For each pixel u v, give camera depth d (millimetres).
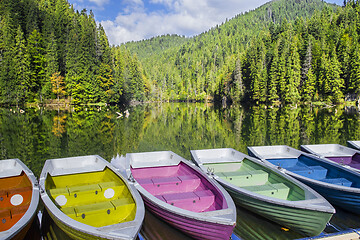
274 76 52844
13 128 20500
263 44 62562
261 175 7301
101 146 15234
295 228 5648
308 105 52125
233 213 4715
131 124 25219
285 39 62094
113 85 52688
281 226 6098
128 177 6238
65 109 39375
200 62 130625
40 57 45875
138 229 4160
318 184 6484
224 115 36531
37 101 43500
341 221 6504
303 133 20047
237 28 194625
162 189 6590
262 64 57406
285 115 34406
